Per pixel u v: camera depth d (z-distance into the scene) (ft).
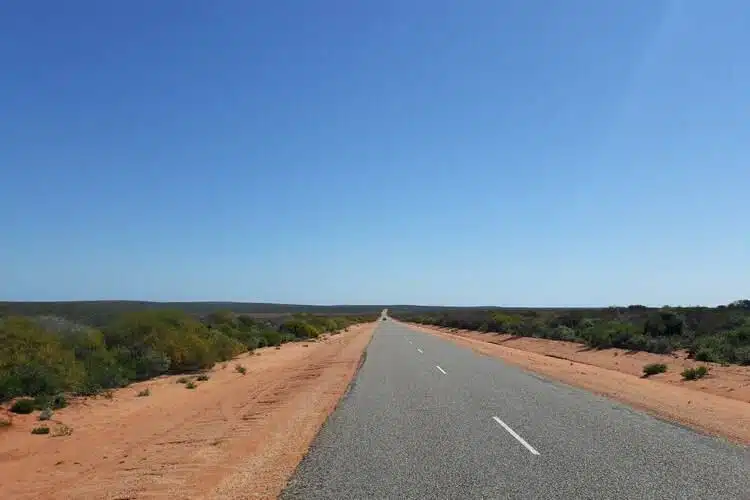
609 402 48.29
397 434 35.73
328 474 26.81
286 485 25.36
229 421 45.34
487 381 64.03
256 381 74.23
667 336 107.65
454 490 23.86
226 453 33.42
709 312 126.21
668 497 22.66
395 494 23.49
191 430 42.47
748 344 85.05
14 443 39.22
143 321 83.71
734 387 56.54
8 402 50.21
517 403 47.98
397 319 482.28
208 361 85.97
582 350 112.57
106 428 44.68
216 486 26.32
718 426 37.52
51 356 58.18
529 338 153.69
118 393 61.57
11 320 60.08
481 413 43.14
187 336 84.89
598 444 32.24
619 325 122.21
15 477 31.30
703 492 23.30
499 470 26.89
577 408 45.19
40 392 53.21
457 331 233.14
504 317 213.25
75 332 72.38
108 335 80.84
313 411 46.42
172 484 27.32
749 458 28.86
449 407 46.14
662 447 31.40
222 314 171.53
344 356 103.45
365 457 29.91
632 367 82.17
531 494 23.17
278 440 36.01
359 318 426.51
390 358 96.73
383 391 56.65
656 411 43.65
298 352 125.49
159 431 43.09
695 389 58.49
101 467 32.68
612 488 23.88
